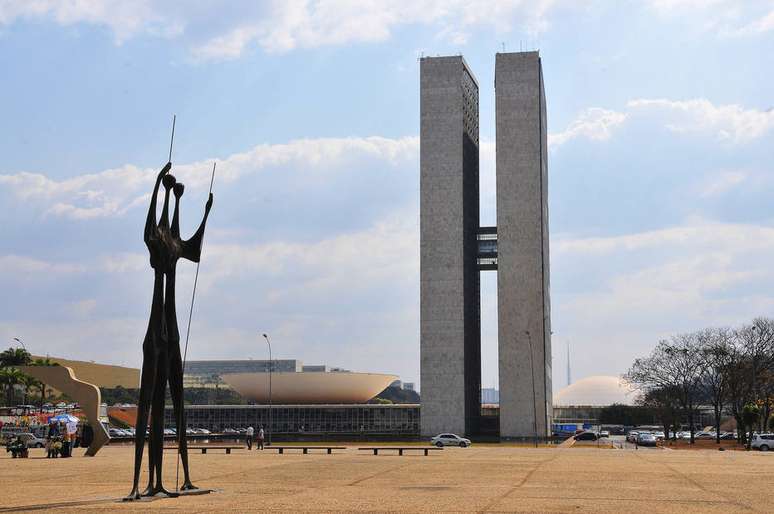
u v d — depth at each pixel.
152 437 26.12
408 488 29.11
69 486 30.36
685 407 118.19
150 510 21.72
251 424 147.62
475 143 157.38
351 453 63.94
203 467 42.62
